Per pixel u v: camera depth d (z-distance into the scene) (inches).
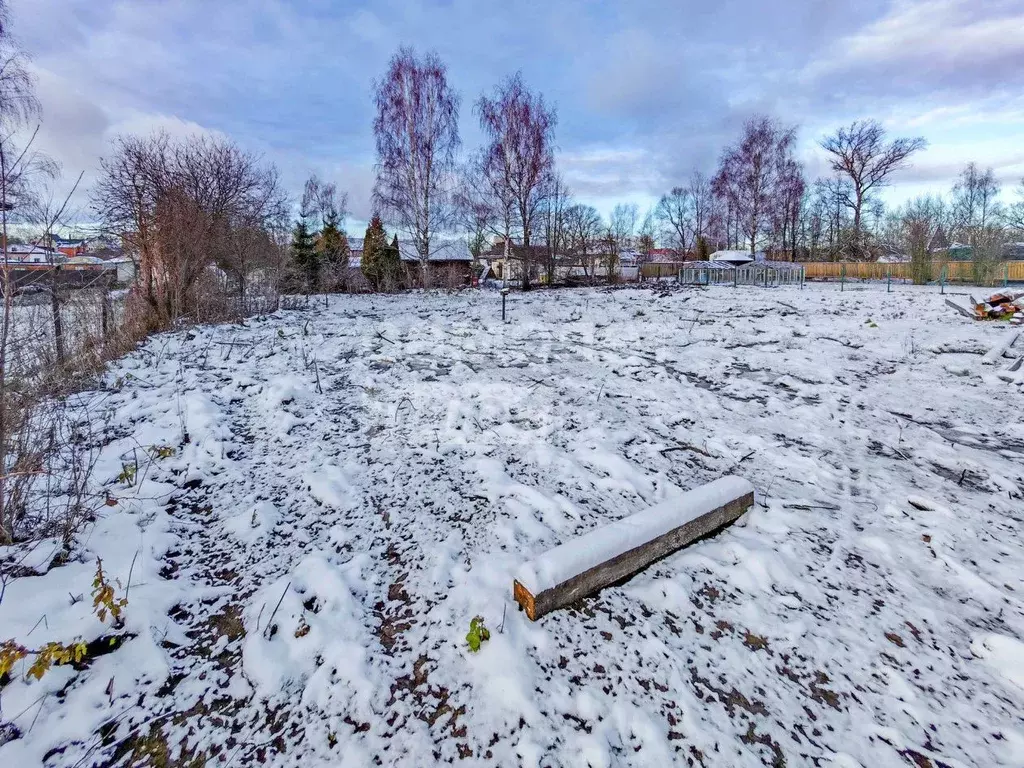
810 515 126.0
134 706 72.3
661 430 180.5
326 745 66.9
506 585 95.6
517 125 855.1
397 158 833.5
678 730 69.9
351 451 158.1
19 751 64.7
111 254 350.9
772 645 85.5
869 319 441.1
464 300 670.5
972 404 210.1
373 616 90.5
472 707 72.0
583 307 562.3
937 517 125.4
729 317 473.1
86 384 208.2
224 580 100.3
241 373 238.7
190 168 426.3
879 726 71.4
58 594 89.0
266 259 569.3
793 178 1371.8
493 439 166.1
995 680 79.5
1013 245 1101.1
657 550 104.7
